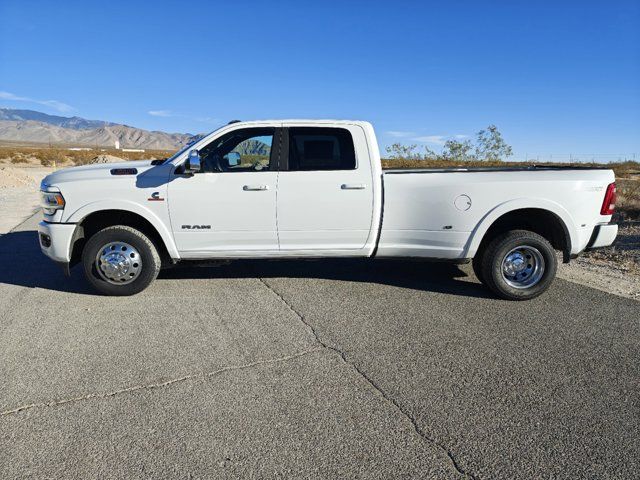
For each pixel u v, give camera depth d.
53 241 5.28
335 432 2.91
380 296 5.53
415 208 5.37
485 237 5.58
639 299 5.56
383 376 3.63
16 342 4.19
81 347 4.10
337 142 5.41
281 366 3.78
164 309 5.04
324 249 5.51
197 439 2.83
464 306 5.21
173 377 3.59
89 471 2.55
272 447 2.76
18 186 20.59
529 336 4.41
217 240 5.41
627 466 2.63
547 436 2.90
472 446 2.79
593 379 3.61
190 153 4.91
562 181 5.27
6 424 2.97
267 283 6.01
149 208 5.26
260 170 5.34
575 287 6.00
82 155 58.00
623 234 9.73
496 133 19.23
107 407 3.17
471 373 3.69
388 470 2.58
